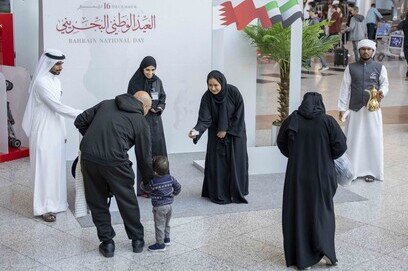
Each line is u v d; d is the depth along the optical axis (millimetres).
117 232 6707
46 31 9070
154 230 6750
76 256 6129
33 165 7055
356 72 8492
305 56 9766
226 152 7598
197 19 9594
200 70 9742
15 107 9656
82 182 6812
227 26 9320
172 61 9602
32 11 10438
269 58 9789
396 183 8625
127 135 5906
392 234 6797
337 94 15156
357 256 6219
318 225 5789
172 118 9766
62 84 9242
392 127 11930
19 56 10469
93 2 9156
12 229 6781
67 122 9305
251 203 7664
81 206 6898
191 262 6027
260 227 6930
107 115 5957
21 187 8164
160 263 5992
